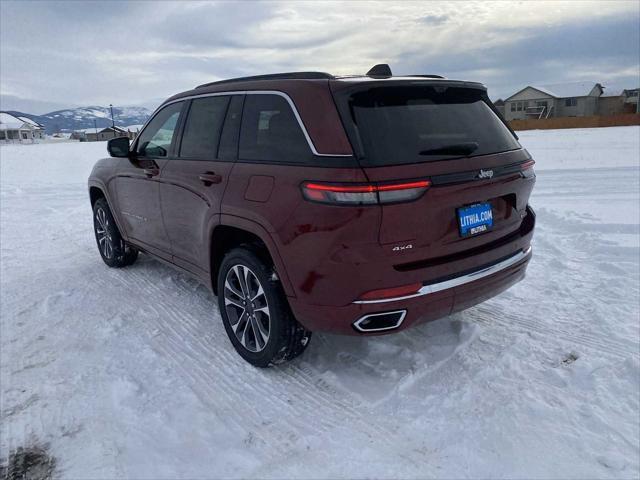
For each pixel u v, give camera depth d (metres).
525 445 2.45
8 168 18.34
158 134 4.21
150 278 4.96
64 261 5.66
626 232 5.88
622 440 2.46
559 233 6.03
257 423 2.69
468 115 3.06
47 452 2.49
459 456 2.39
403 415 2.70
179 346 3.54
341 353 3.34
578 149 17.47
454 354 3.27
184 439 2.57
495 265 3.03
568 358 3.19
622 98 67.19
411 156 2.63
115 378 3.12
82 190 11.68
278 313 2.95
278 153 2.89
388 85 2.78
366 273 2.57
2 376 3.18
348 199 2.47
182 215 3.76
